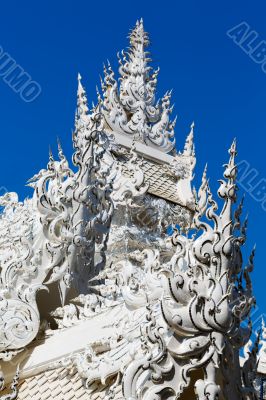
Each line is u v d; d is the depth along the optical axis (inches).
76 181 580.4
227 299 429.7
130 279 508.4
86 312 516.7
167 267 441.4
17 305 541.0
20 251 554.3
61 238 565.0
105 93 965.8
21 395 510.0
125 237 826.2
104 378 449.1
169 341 421.7
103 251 600.4
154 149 974.4
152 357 418.9
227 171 446.6
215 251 435.2
